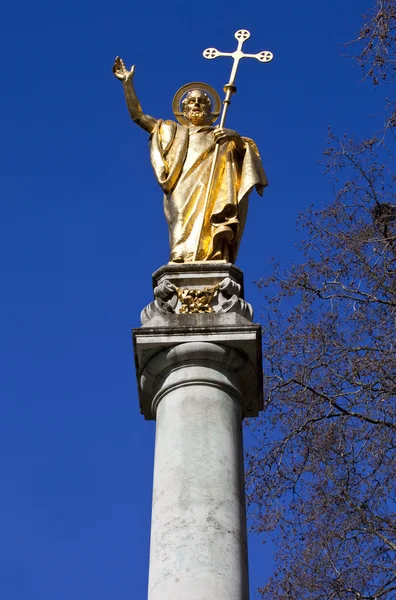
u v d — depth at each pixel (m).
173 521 10.77
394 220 18.70
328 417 17.44
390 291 18.11
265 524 16.81
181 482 11.02
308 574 16.14
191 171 13.83
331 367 17.78
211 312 12.30
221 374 11.90
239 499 11.11
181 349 11.90
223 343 11.98
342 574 15.89
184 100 15.02
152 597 10.48
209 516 10.78
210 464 11.16
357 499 16.61
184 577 10.40
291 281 18.55
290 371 18.06
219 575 10.43
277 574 16.36
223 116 14.40
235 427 11.66
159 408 11.88
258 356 12.08
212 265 12.70
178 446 11.30
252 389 12.30
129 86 14.70
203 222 13.30
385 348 17.59
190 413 11.54
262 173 14.00
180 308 12.40
